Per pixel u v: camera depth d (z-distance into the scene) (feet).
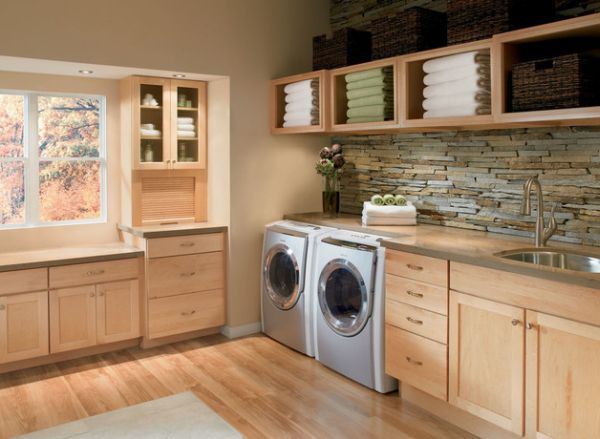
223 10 14.01
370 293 11.26
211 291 14.60
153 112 14.28
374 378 11.41
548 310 8.15
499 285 8.83
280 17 14.99
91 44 12.21
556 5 10.74
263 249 14.58
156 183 14.69
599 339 7.57
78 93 14.07
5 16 11.21
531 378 8.46
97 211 14.90
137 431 9.79
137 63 12.83
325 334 12.51
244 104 14.51
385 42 12.30
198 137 15.06
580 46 9.76
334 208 14.94
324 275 12.39
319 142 16.06
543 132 10.83
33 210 13.96
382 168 14.52
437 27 12.03
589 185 10.14
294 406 10.78
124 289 13.48
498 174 11.72
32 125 13.80
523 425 8.62
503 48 9.62
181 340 14.56
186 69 13.51
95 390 11.49
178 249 13.96
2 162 13.57
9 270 11.91
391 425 10.06
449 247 10.09
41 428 9.90
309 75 13.71
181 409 10.62
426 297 10.13
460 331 9.53
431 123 10.97
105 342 13.30
